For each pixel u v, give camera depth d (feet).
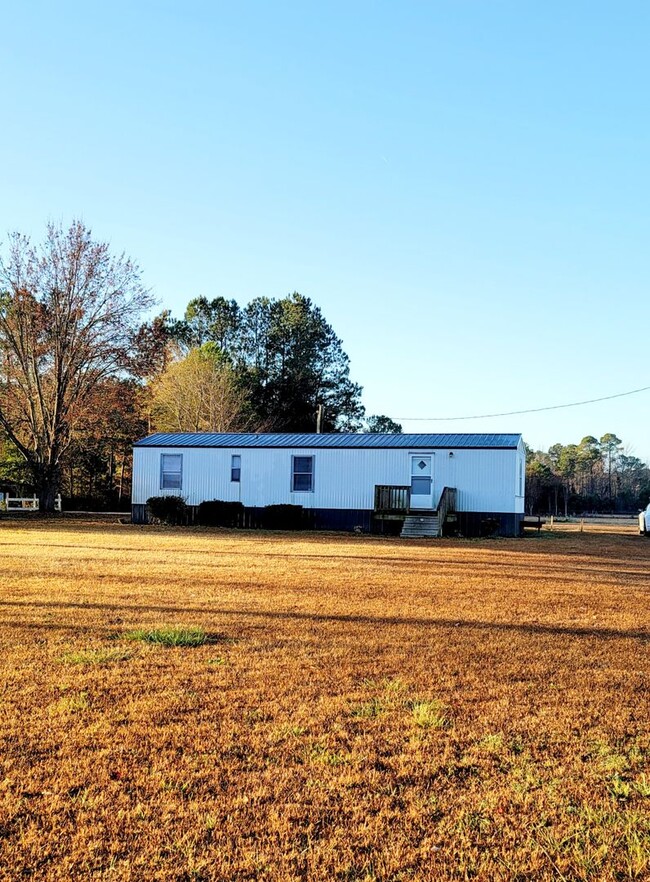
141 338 118.42
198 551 59.06
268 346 191.93
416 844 12.20
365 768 14.98
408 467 92.22
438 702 18.94
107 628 26.84
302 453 95.81
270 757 15.46
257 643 24.89
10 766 14.75
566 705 19.03
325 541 74.02
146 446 100.53
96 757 15.24
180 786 14.03
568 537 91.76
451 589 38.93
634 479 339.36
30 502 136.26
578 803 13.67
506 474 89.45
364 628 27.84
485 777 14.70
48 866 11.37
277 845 12.09
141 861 11.51
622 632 28.09
